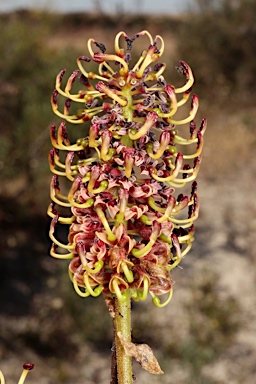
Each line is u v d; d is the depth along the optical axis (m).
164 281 1.82
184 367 6.91
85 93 1.81
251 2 18.23
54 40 21.06
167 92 1.74
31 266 8.73
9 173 9.53
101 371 7.03
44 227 9.64
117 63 1.82
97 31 23.95
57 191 1.83
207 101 17.28
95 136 1.73
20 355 7.09
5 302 7.86
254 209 11.20
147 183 1.78
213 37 18.27
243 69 18.00
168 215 1.75
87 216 1.81
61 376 6.86
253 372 6.95
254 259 9.34
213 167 13.03
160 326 7.62
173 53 19.73
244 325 7.72
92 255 1.78
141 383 6.77
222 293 8.37
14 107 9.88
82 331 7.42
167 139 1.72
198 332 7.51
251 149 13.93
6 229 9.38
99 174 1.74
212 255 9.42
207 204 11.46
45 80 9.93
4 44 10.09
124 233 1.77
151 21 23.89
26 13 11.45
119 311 1.86
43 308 7.78
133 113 1.78
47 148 9.68
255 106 17.44
